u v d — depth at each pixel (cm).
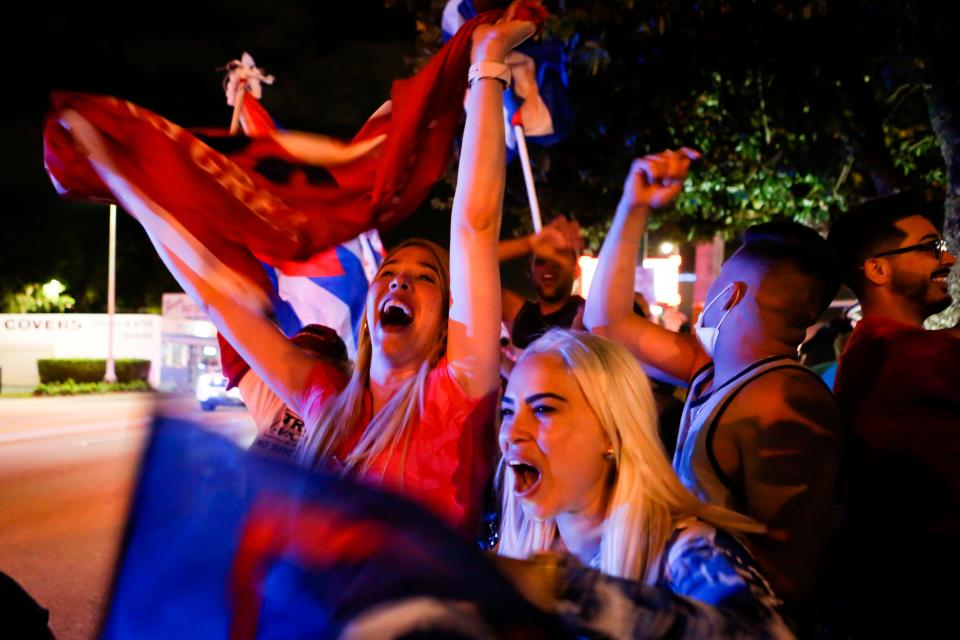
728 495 211
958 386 228
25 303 4662
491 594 119
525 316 441
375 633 117
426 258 252
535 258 433
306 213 305
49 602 565
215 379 1961
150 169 284
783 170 955
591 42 788
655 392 370
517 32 243
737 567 145
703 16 808
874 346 246
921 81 695
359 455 236
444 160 307
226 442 129
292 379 265
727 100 899
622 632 123
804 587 198
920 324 258
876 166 826
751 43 805
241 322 270
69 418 2248
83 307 4853
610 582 127
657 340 273
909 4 635
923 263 251
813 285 217
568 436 167
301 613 121
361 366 253
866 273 257
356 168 312
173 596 127
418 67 909
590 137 980
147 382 3722
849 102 805
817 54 782
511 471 176
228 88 386
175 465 130
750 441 206
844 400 253
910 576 232
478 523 232
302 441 258
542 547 186
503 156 239
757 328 219
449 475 230
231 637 123
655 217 1155
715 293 230
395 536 120
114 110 285
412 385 238
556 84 540
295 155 308
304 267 355
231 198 294
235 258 292
